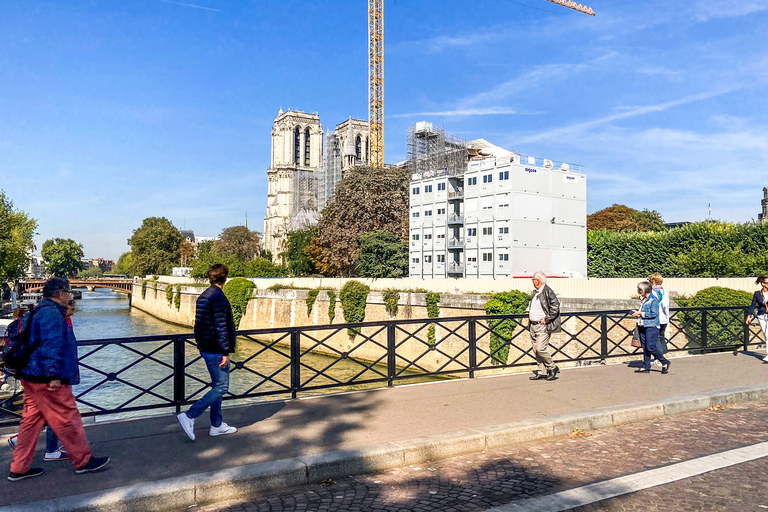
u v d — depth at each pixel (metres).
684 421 9.02
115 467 6.44
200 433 7.74
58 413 6.09
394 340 11.02
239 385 29.19
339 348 44.00
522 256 53.53
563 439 8.09
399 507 5.70
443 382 11.27
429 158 74.69
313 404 9.41
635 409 9.07
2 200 68.44
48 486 5.91
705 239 41.47
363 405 9.32
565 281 32.34
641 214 77.50
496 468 6.84
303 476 6.42
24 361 6.04
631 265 47.62
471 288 36.97
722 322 15.90
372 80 111.00
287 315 52.59
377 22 110.75
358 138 146.88
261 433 7.70
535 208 54.44
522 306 30.08
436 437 7.43
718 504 5.57
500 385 10.99
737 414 9.45
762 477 6.30
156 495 5.71
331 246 64.56
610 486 6.10
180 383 8.96
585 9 103.31
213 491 5.98
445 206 61.81
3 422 7.99
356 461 6.74
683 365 13.38
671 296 27.84
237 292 60.47
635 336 12.88
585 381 11.38
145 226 138.50
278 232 147.62
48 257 169.00
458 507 5.65
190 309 73.25
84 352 43.44
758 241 38.09
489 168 55.91
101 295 192.12
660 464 6.86
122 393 27.56
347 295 43.75
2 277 66.75
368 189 64.69
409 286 40.91
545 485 6.23
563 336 27.98
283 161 155.00
